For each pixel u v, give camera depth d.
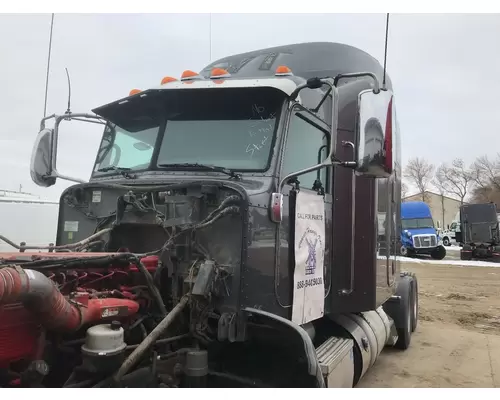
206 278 3.24
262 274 3.60
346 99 5.14
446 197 76.06
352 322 5.39
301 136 4.30
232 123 4.12
